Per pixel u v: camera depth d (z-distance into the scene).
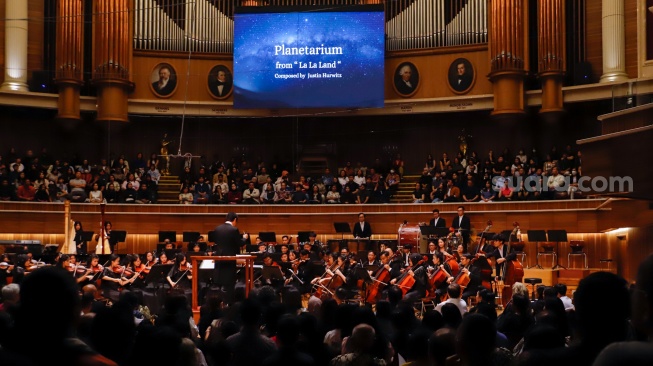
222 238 15.45
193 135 31.20
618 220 22.72
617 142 14.02
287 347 5.93
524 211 26.19
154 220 27.73
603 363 2.60
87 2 29.03
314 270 20.56
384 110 29.09
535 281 20.70
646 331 2.96
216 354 6.80
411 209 27.42
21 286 3.23
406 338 7.79
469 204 26.77
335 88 28.22
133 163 29.20
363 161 31.20
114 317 4.90
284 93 28.31
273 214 27.94
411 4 29.16
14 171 27.06
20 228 26.31
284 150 31.27
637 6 26.62
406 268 19.75
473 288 19.17
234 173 29.05
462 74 28.69
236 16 28.53
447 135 30.72
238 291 12.09
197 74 29.47
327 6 28.31
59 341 3.18
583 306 3.79
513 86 27.70
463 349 4.66
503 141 30.06
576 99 27.27
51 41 28.83
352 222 27.83
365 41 28.23
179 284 19.62
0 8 27.95
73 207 26.91
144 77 29.11
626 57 27.27
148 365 4.55
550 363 3.90
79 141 30.11
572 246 24.48
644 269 2.93
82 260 20.31
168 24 29.20
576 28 28.28
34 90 28.14
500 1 27.81
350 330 8.16
